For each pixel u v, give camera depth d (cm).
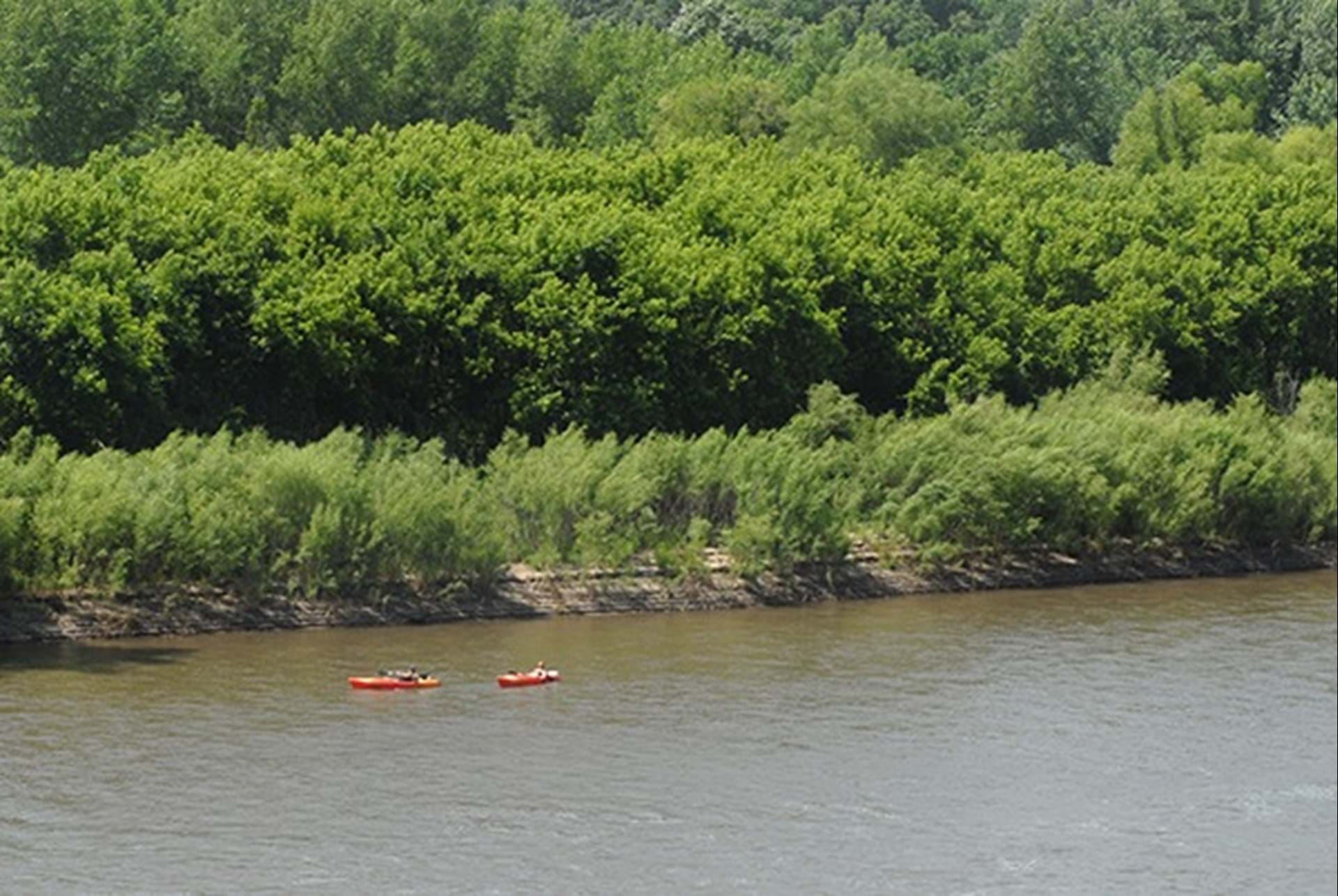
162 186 19912
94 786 13112
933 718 15150
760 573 19150
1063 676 16412
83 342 17838
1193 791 13838
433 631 17375
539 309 19950
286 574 17450
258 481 17375
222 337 19088
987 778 13950
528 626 17725
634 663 16475
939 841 12900
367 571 17688
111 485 16925
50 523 16625
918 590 19775
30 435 17400
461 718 14762
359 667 15988
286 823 12681
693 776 13750
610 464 18962
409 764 13762
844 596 19375
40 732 14075
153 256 19075
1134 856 12788
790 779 13762
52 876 11812
